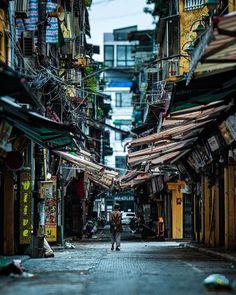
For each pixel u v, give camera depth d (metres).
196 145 28.95
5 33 22.11
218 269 17.39
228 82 17.27
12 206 22.75
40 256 23.03
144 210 60.62
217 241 28.62
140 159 30.39
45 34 26.44
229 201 25.73
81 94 46.28
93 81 50.53
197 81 16.91
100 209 90.44
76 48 47.66
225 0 26.31
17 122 18.50
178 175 40.28
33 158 24.55
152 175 44.69
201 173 31.08
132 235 56.38
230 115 21.47
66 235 46.66
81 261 20.97
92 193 64.62
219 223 28.69
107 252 26.92
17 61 24.12
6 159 21.06
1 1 20.25
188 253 26.00
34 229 23.34
